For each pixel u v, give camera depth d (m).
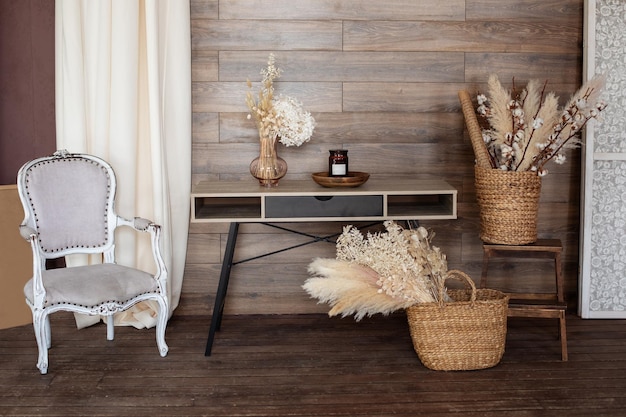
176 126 3.76
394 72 3.85
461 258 3.99
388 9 3.81
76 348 3.45
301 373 3.14
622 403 2.85
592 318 3.91
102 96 3.65
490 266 4.00
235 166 3.88
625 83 3.82
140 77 3.73
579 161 3.97
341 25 3.81
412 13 3.83
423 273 3.22
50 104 4.02
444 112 3.89
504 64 3.89
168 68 3.72
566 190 3.98
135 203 3.79
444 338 3.12
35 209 3.25
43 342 3.10
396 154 3.90
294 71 3.83
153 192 3.70
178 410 2.79
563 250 4.01
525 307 3.29
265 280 3.95
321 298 3.08
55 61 3.82
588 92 3.35
